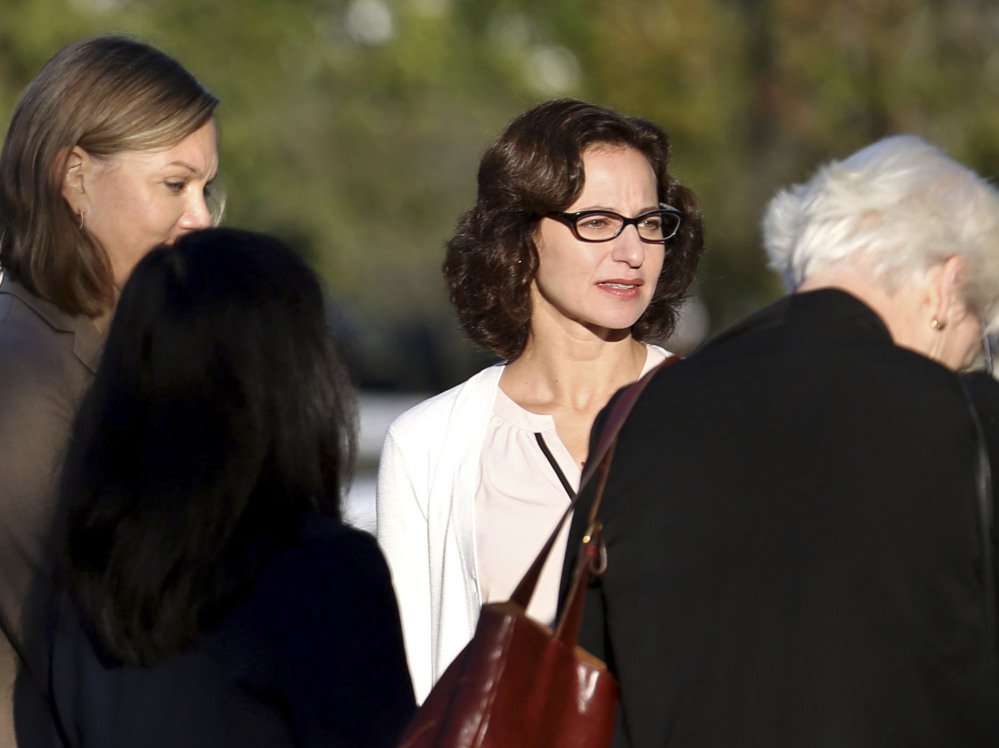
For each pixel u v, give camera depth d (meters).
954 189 9.74
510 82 79.62
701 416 9.48
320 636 8.78
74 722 9.17
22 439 10.62
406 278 96.50
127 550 8.74
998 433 9.16
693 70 60.12
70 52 11.93
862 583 8.94
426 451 12.92
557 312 12.74
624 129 12.62
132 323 9.12
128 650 8.74
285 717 8.80
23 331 11.20
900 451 9.07
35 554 10.20
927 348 9.81
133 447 8.96
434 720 9.34
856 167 9.92
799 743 8.85
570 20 67.94
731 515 9.23
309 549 8.96
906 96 57.38
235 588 8.77
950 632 8.92
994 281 9.74
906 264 9.60
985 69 58.25
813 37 58.66
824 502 9.07
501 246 12.74
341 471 9.34
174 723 8.70
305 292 9.25
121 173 11.74
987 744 8.95
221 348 8.97
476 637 9.51
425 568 12.90
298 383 9.07
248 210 69.94
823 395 9.27
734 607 9.15
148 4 67.00
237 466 8.85
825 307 9.61
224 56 68.75
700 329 63.56
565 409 12.77
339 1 76.75
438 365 121.50
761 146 61.38
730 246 61.03
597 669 9.48
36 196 11.52
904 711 8.82
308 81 76.06
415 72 76.75
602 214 12.30
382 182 79.12
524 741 9.30
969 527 8.98
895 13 57.91
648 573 9.39
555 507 12.27
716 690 9.12
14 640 10.00
